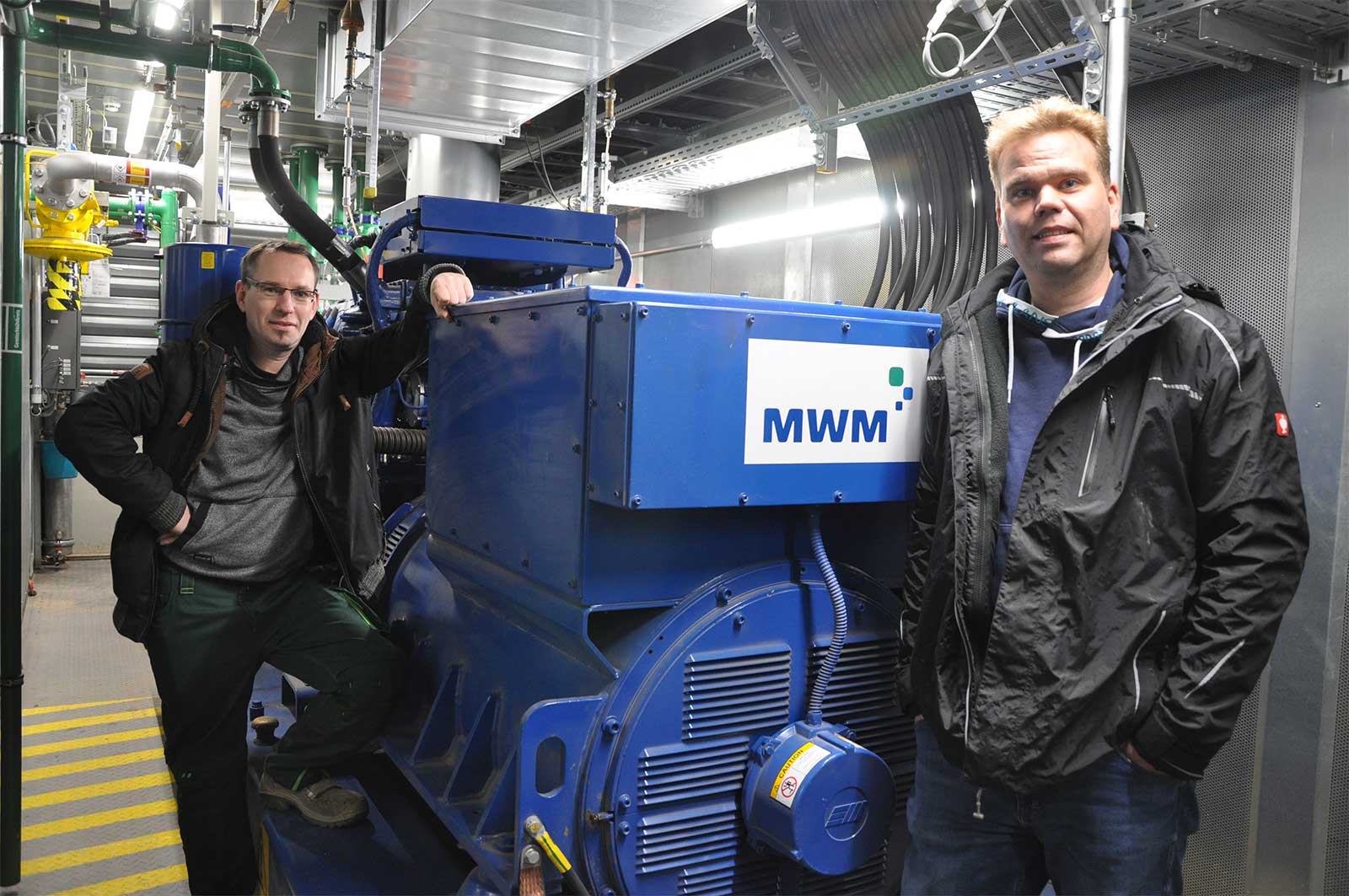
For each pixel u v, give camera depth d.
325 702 2.47
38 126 6.79
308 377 2.48
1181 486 1.46
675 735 1.73
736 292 5.53
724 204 5.66
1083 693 1.47
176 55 3.09
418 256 2.74
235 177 7.81
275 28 4.45
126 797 3.41
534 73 3.78
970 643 1.62
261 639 2.49
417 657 2.55
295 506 2.52
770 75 4.45
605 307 1.65
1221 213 2.78
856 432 1.83
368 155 3.53
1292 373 2.60
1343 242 2.47
